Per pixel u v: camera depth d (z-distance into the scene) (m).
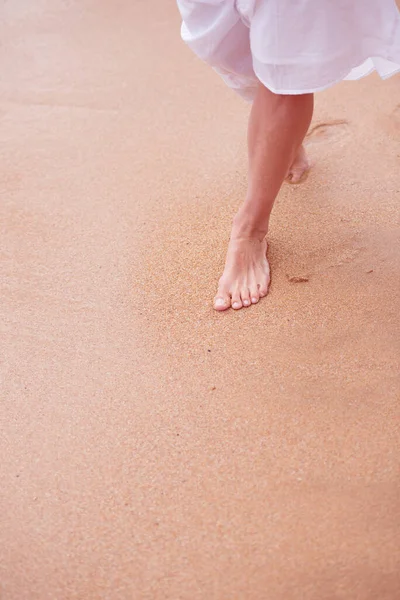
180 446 1.43
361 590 1.18
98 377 1.60
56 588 1.24
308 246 1.86
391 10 1.37
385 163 2.11
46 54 2.94
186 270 1.85
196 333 1.67
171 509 1.33
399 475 1.33
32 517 1.35
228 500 1.33
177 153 2.28
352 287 1.73
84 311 1.77
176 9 3.21
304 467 1.37
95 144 2.37
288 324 1.66
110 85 2.69
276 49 1.38
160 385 1.56
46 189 2.20
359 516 1.28
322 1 1.33
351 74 1.73
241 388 1.53
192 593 1.21
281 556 1.24
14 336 1.73
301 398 1.49
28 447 1.47
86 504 1.36
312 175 2.10
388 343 1.58
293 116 1.53
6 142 2.43
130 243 1.96
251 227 1.75
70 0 3.34
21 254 1.96
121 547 1.29
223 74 1.74
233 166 2.19
